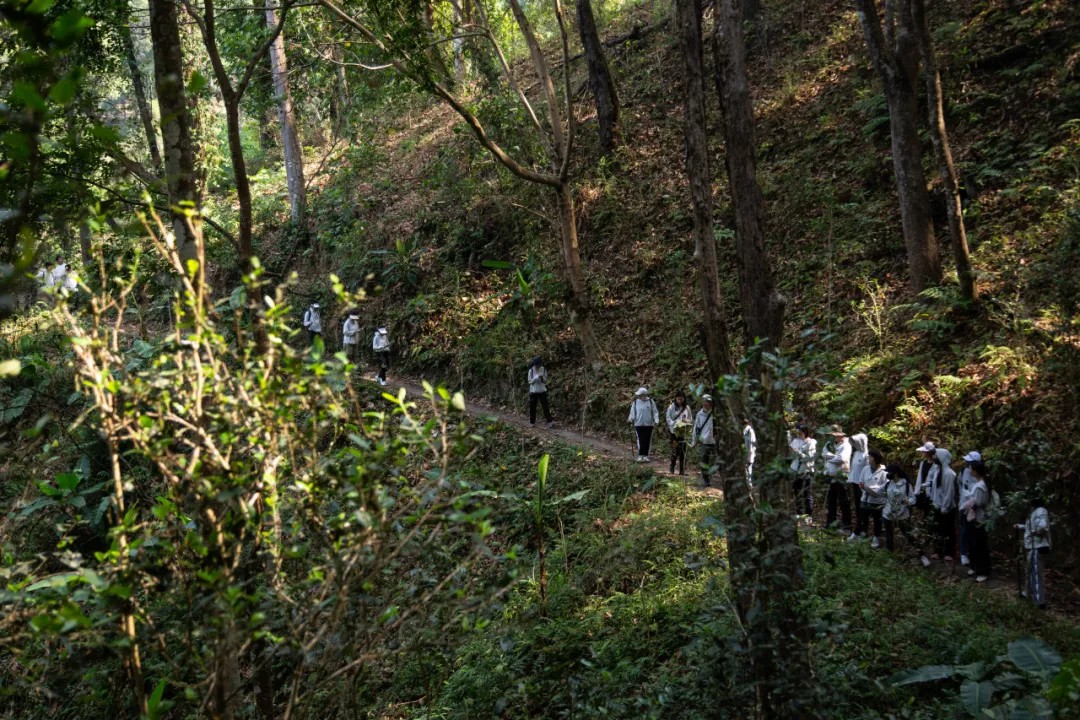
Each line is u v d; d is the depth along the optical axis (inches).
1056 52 649.6
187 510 165.2
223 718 162.9
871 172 704.4
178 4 301.1
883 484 446.6
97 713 244.8
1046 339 466.6
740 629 237.3
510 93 916.6
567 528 526.0
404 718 350.6
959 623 336.2
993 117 653.9
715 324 266.2
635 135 943.0
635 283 800.9
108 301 163.9
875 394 538.6
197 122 1016.2
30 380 279.9
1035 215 561.9
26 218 107.2
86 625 137.6
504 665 374.0
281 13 287.1
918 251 578.9
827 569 392.8
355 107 915.4
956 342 531.2
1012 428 453.1
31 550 205.2
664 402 668.7
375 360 948.6
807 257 693.9
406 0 518.6
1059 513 414.3
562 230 729.6
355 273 1035.3
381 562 159.0
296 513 168.6
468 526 175.3
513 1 735.7
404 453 166.2
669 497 520.4
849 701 278.1
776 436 214.2
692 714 284.2
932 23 768.3
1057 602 382.9
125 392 148.9
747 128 269.3
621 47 1106.1
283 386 159.9
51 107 103.7
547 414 729.6
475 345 844.0
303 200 1157.1
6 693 169.3
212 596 152.5
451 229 983.0
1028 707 247.8
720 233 757.3
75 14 97.8
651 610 392.8
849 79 809.5
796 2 984.3
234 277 1074.7
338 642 173.3
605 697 333.4
